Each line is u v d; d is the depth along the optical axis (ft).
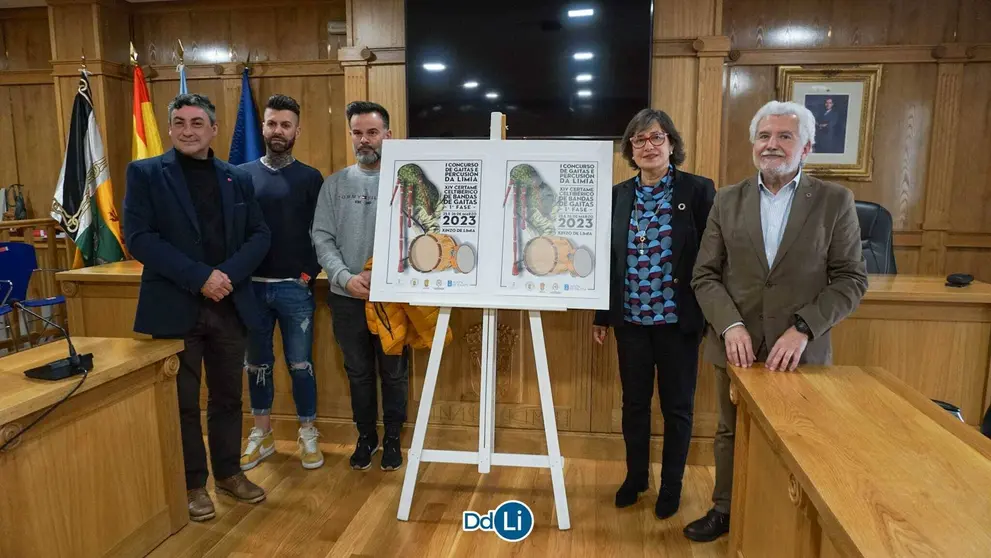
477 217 7.05
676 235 6.79
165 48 15.67
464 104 12.22
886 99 13.55
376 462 8.84
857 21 13.39
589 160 6.95
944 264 13.88
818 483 3.56
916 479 3.61
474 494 7.95
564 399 8.87
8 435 4.92
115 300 9.17
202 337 7.38
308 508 7.60
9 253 12.78
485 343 7.14
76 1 14.66
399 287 7.13
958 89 13.20
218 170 7.33
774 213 6.08
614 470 8.56
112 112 15.28
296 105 8.42
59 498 5.47
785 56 13.53
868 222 9.68
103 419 5.95
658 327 6.98
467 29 12.03
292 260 8.43
